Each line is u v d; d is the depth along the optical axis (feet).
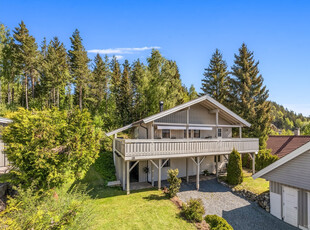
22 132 27.96
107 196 38.68
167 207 33.76
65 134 30.27
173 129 54.85
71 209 19.26
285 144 70.23
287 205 32.30
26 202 19.43
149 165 50.85
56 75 107.65
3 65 112.47
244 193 42.04
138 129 61.00
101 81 116.78
